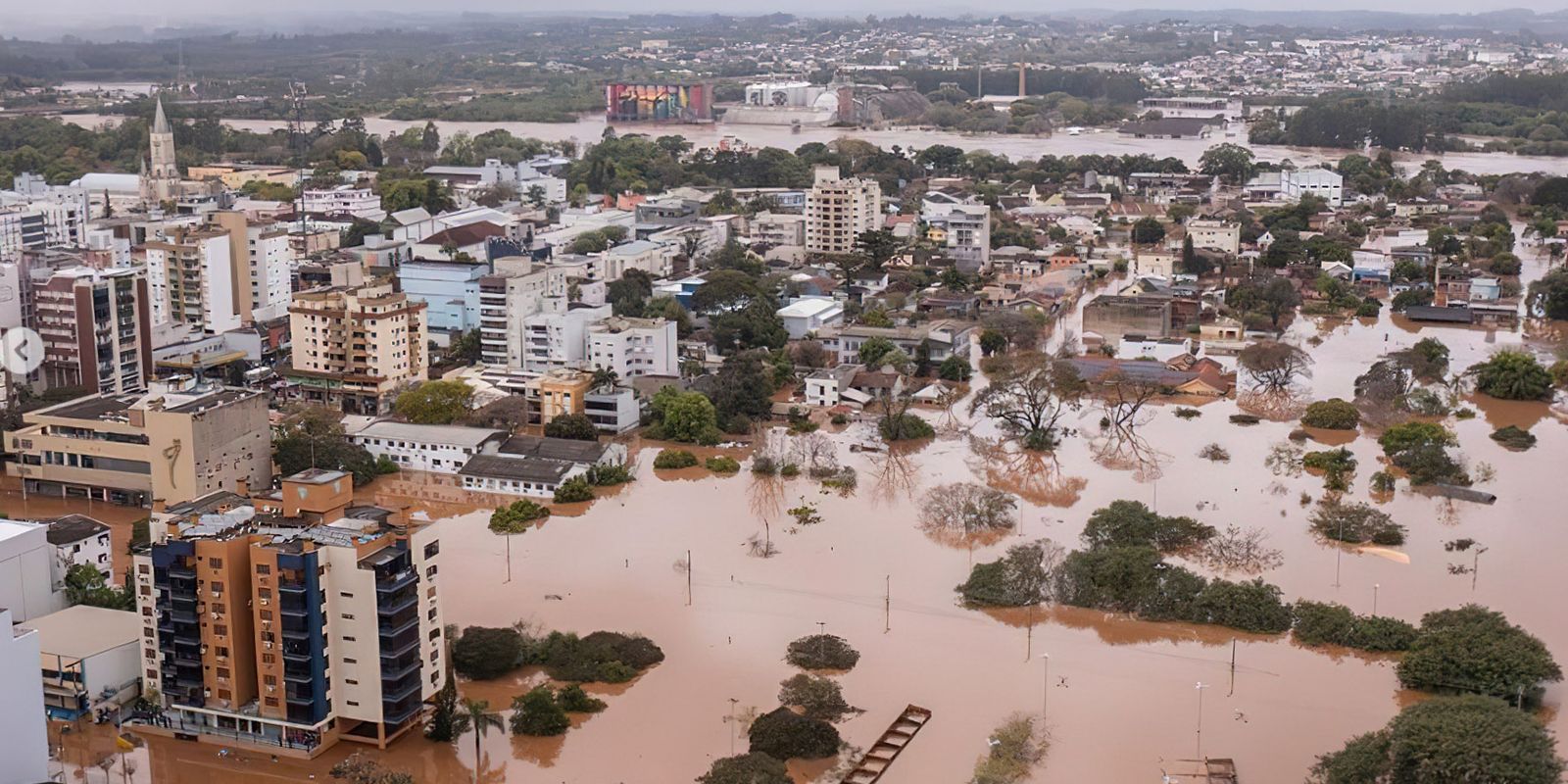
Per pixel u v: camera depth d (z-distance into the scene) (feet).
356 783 643.04
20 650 613.93
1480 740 614.34
